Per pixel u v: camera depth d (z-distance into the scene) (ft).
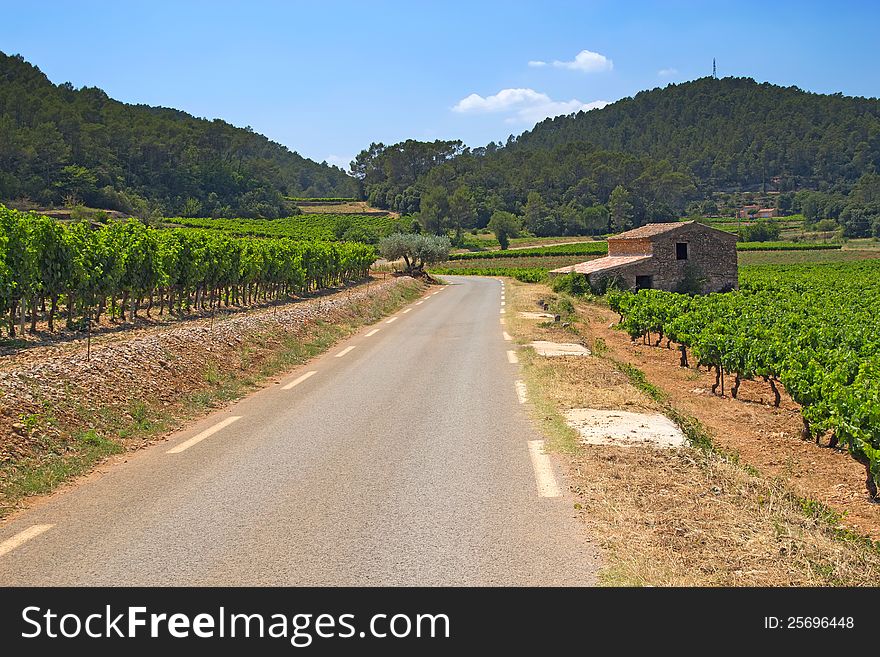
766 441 41.37
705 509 21.07
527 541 18.63
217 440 30.40
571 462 26.02
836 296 121.80
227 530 19.74
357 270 196.03
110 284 75.41
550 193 648.38
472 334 73.10
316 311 82.38
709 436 39.78
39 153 403.13
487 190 648.79
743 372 53.21
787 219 612.70
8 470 24.22
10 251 61.31
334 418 34.65
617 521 19.84
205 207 510.17
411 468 25.70
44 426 28.37
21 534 19.56
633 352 81.46
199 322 86.84
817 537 20.08
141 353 41.68
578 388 40.86
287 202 591.37
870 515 28.12
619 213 570.05
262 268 119.03
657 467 25.38
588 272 172.35
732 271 185.78
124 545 18.74
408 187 632.38
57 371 34.60
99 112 614.75
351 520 20.44
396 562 17.57
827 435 42.78
